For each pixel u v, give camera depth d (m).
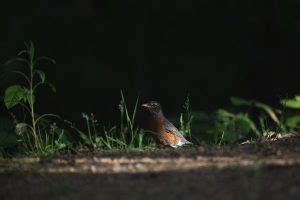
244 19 21.36
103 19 22.47
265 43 20.78
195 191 6.19
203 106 19.23
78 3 22.41
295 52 20.19
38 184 7.07
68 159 8.24
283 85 19.70
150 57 22.03
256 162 7.23
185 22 22.28
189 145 11.11
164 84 21.00
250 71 20.42
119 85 20.42
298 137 9.79
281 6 19.72
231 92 19.97
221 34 21.75
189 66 21.39
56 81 20.16
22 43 20.77
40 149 9.48
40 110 17.27
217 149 8.44
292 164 6.93
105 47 21.97
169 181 6.63
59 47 21.48
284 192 5.89
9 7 21.86
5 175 7.58
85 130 14.24
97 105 18.97
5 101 9.52
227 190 6.13
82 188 6.71
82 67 20.95
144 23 22.38
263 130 10.56
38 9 22.03
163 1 22.34
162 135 11.50
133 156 8.14
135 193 6.32
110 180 6.91
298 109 11.77
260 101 19.48
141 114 17.00
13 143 9.65
